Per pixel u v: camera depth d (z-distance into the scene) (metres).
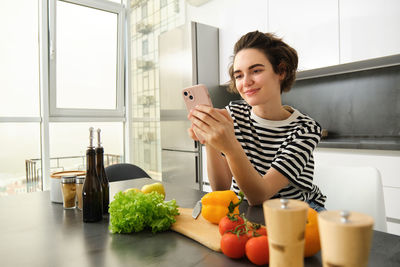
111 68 3.29
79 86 3.04
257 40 1.01
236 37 2.87
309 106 2.77
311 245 0.54
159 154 3.62
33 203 1.02
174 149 3.12
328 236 0.31
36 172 2.76
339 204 1.11
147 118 3.52
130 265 0.55
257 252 0.52
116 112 3.32
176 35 3.06
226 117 0.87
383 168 1.80
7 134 2.59
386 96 2.28
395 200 1.76
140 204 0.71
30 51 2.71
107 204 0.91
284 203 0.36
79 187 0.92
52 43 2.79
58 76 2.88
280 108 1.13
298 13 2.36
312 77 2.70
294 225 0.35
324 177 1.18
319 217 0.33
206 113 0.79
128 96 3.38
